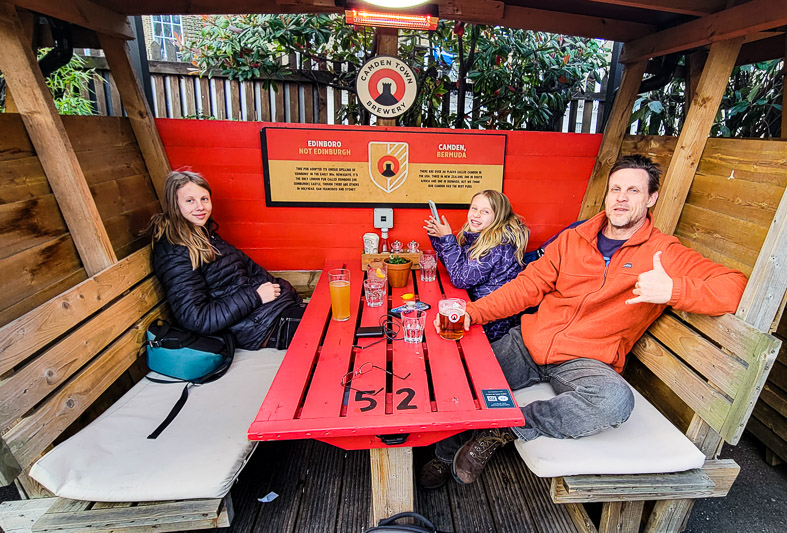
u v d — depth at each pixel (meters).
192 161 2.67
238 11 2.44
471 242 2.47
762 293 1.52
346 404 1.47
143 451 1.56
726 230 1.91
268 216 2.80
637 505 1.73
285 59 4.41
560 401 1.66
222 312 2.12
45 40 2.37
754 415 2.42
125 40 2.42
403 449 1.51
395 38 2.55
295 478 2.08
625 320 1.86
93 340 1.74
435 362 1.67
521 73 4.08
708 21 2.11
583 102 4.40
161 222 2.17
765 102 3.35
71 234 1.85
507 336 2.13
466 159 2.77
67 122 1.97
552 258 2.07
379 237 2.87
